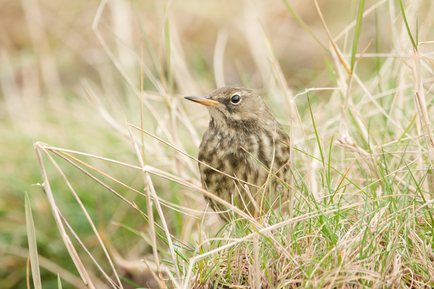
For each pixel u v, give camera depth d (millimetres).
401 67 9594
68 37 18125
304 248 6258
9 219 11008
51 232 10781
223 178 8133
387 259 5789
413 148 8320
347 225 6641
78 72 17188
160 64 10141
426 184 7355
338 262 5789
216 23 18688
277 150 8023
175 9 18844
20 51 18156
